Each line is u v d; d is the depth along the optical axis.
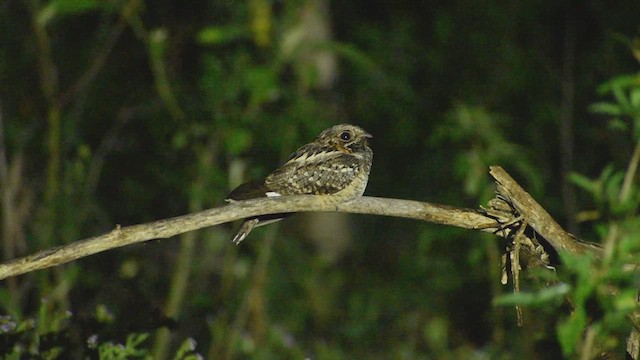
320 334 12.55
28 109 13.24
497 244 12.01
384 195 14.27
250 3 11.96
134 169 13.62
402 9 15.28
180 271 11.23
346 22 15.32
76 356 8.12
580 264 4.96
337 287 13.16
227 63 11.96
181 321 11.59
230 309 11.93
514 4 14.35
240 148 11.34
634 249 5.19
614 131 13.32
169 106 11.82
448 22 14.39
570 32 14.49
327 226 14.45
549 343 10.88
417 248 13.78
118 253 12.66
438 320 12.52
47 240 11.58
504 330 11.93
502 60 14.21
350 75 14.29
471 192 11.53
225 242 12.18
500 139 11.82
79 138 13.09
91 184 12.41
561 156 13.95
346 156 8.53
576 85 14.20
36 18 12.52
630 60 13.87
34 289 10.81
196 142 11.95
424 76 14.69
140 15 13.83
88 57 13.82
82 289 11.49
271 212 6.96
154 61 11.66
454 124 12.29
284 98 12.66
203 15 13.91
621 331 5.52
